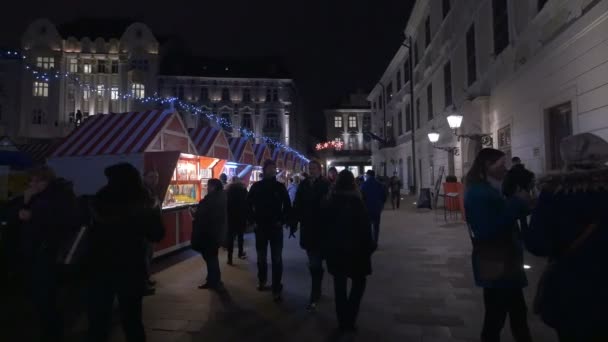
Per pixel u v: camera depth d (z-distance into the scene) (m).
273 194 5.90
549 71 8.93
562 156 2.43
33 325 4.88
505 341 4.12
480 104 13.50
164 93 51.69
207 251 6.41
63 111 47.78
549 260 2.44
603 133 6.86
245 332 4.56
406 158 29.95
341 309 4.55
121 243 3.34
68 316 5.20
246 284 6.68
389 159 35.75
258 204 5.92
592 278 2.14
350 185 4.63
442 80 19.70
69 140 10.02
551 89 8.88
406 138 29.88
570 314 2.15
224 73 54.00
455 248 9.42
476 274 3.33
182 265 8.27
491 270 3.22
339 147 57.12
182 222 9.70
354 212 4.52
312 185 5.74
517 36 11.34
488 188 3.27
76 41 48.91
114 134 9.97
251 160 17.52
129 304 3.38
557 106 8.78
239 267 8.03
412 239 10.80
